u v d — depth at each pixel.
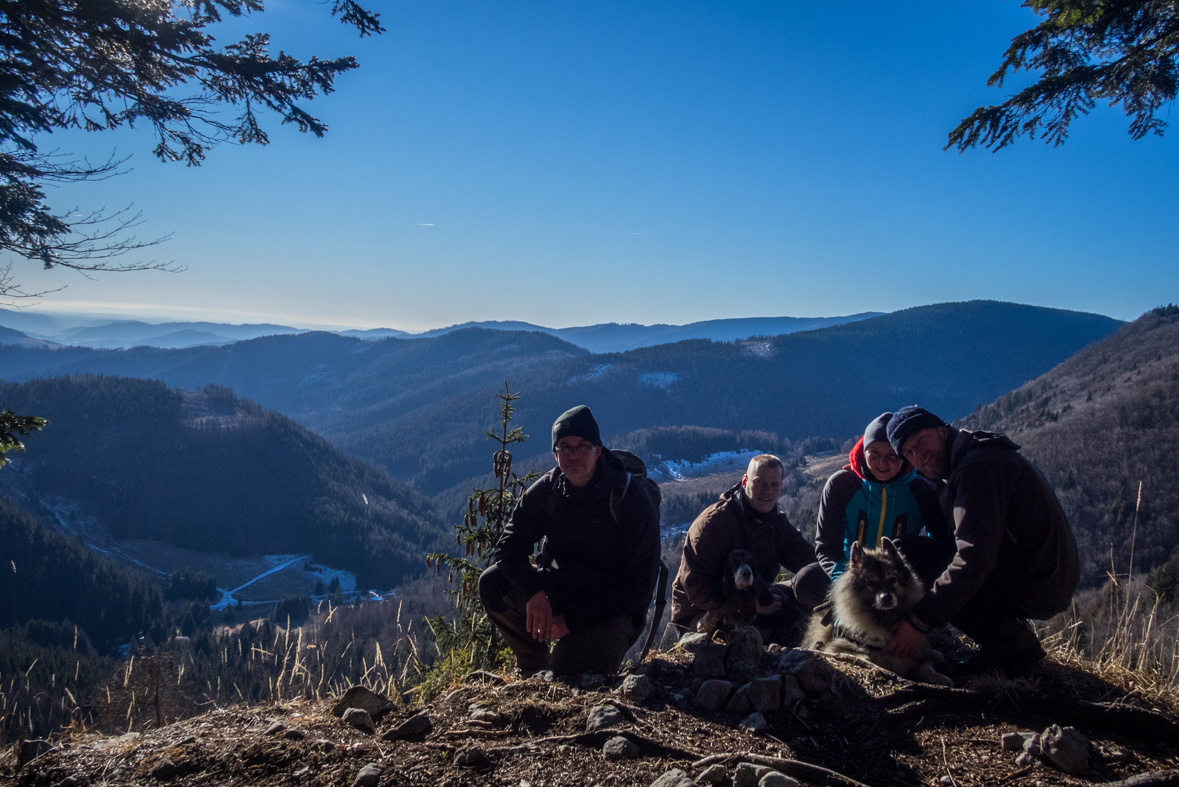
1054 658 3.32
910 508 4.01
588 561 3.55
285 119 7.27
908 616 3.12
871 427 4.03
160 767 2.49
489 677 3.39
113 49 6.38
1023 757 2.37
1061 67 6.71
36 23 5.97
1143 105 6.57
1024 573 3.08
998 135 7.04
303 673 3.73
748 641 3.25
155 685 3.44
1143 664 3.14
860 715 2.74
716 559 4.33
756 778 2.23
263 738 2.67
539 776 2.31
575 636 3.37
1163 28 6.00
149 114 6.95
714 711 2.82
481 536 5.21
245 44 6.94
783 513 4.52
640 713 2.75
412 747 2.56
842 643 3.41
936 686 2.89
